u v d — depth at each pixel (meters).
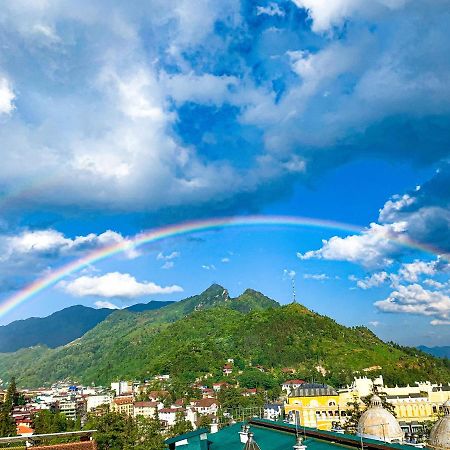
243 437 61.06
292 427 60.44
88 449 70.94
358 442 46.78
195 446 65.06
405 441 82.69
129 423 153.12
